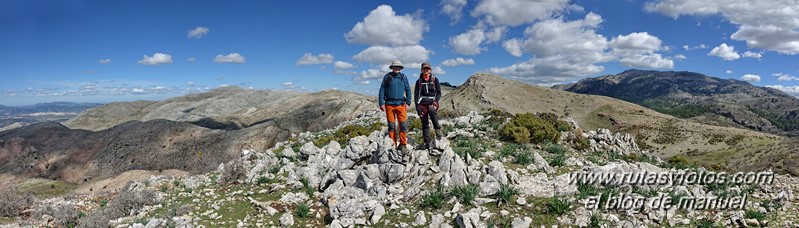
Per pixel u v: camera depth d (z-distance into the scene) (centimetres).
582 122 15588
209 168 2739
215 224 1074
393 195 1102
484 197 999
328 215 1075
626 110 16112
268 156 1797
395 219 963
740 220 904
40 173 6394
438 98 1305
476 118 2164
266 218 1095
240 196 1321
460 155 1332
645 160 1747
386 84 1235
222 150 6762
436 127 1323
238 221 1088
